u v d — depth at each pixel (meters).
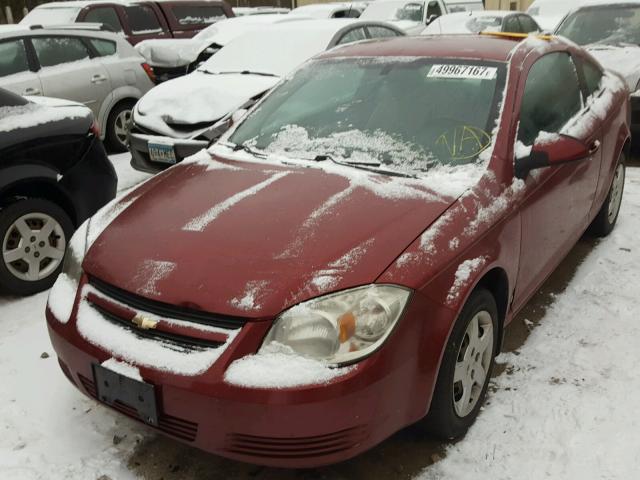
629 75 6.14
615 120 4.12
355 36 7.18
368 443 2.12
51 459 2.53
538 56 3.29
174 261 2.24
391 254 2.20
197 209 2.56
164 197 2.74
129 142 5.98
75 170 4.11
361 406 2.02
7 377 3.07
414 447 2.55
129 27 10.73
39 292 3.98
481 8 16.11
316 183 2.67
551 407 2.73
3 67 6.53
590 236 4.50
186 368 2.04
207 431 2.06
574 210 3.49
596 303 3.61
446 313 2.23
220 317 2.06
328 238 2.25
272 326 2.03
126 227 2.54
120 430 2.71
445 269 2.26
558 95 3.49
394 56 3.37
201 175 2.93
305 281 2.08
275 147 3.12
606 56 6.52
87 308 2.37
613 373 2.96
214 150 3.28
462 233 2.38
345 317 2.03
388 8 12.81
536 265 3.06
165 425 2.15
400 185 2.60
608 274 3.95
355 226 2.32
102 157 4.33
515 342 3.26
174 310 2.13
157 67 9.70
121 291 2.28
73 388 2.99
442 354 2.23
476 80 3.04
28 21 10.38
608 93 4.20
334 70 3.46
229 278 2.12
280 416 1.96
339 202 2.49
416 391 2.20
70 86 6.96
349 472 2.44
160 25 11.23
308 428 1.99
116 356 2.17
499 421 2.67
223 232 2.35
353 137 3.01
